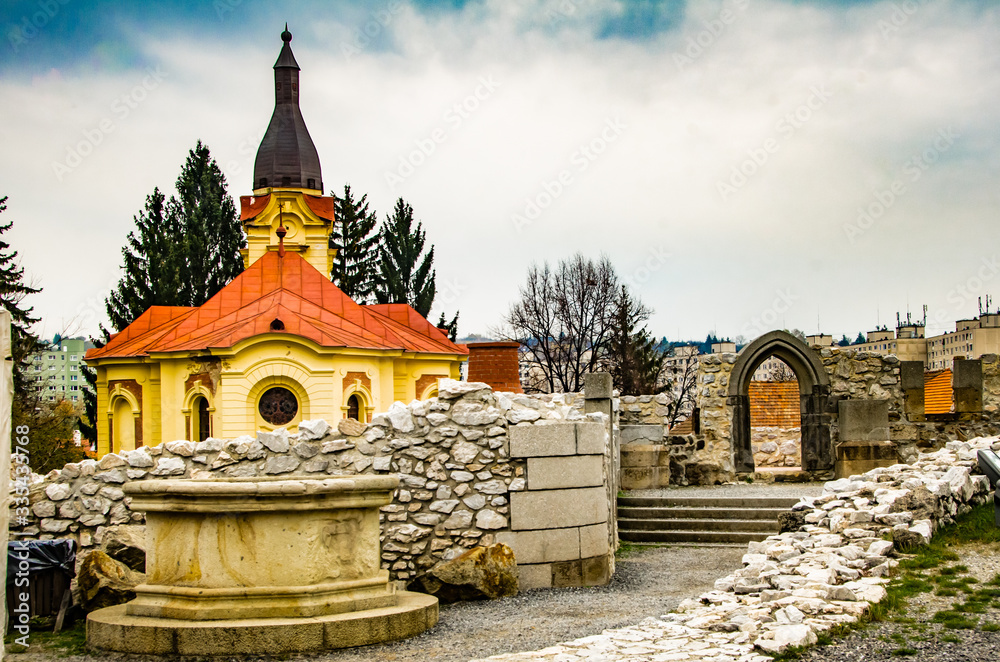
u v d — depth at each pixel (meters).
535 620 10.29
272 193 51.38
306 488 9.16
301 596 9.19
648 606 10.99
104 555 10.81
